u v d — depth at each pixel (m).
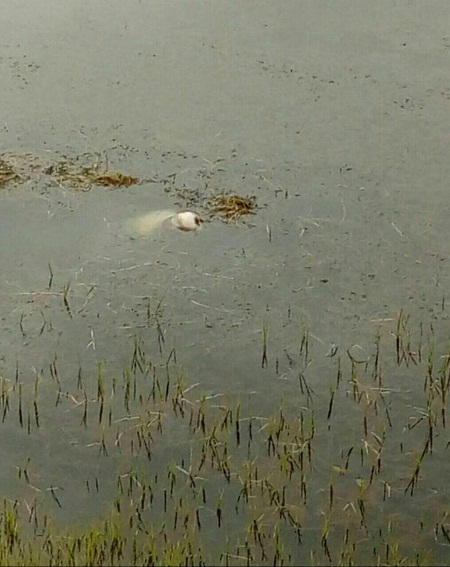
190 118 14.61
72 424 11.65
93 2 16.73
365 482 11.25
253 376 11.95
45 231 13.16
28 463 11.41
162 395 11.83
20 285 12.66
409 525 11.02
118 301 12.52
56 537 10.90
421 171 13.88
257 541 10.92
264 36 16.02
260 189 13.63
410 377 11.93
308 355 12.09
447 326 12.32
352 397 11.79
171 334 12.27
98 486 11.27
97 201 13.47
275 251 12.98
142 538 10.94
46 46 15.83
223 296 12.57
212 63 15.52
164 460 11.41
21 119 14.58
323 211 13.39
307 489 11.22
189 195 13.55
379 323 12.34
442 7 16.52
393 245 13.04
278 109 14.74
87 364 12.06
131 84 15.15
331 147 14.19
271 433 11.52
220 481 11.27
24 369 12.02
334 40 15.91
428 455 11.44
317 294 12.58
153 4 16.69
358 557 10.85
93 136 14.33
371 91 15.02
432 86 15.10
